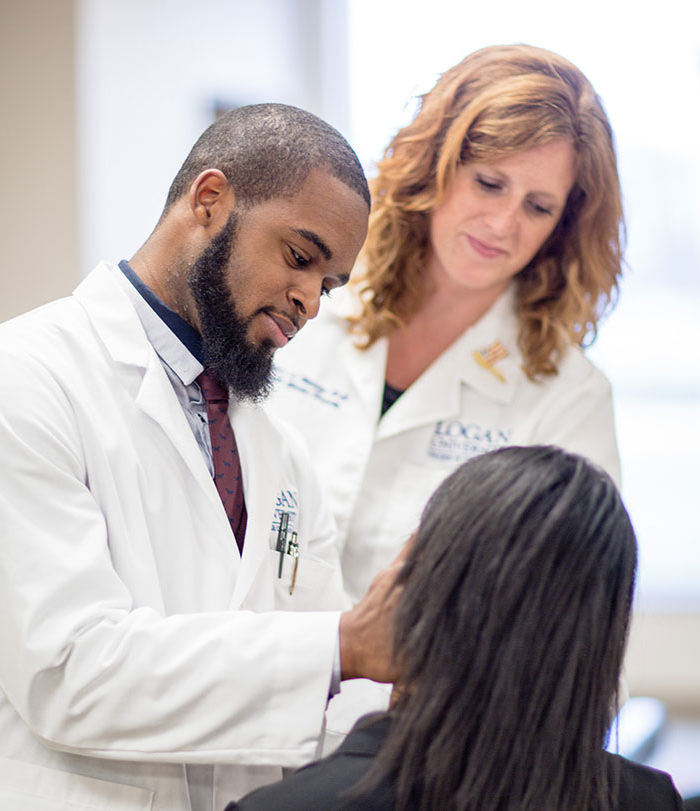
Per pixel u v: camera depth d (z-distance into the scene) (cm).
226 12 382
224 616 126
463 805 101
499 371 200
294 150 135
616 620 104
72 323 141
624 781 111
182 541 139
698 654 412
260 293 138
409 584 106
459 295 200
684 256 418
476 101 182
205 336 141
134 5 365
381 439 199
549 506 103
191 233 141
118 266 147
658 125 408
